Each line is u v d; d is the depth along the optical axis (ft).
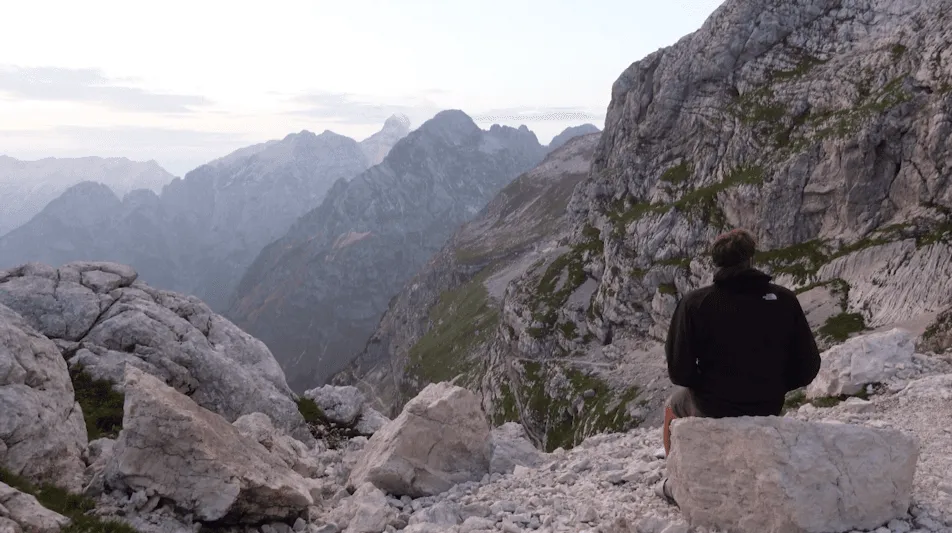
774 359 21.80
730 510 22.50
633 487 30.04
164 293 67.92
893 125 290.97
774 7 426.92
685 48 483.51
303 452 46.24
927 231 265.75
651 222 404.98
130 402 30.30
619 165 531.09
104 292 62.23
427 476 34.65
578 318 452.76
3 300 57.11
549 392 408.67
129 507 28.63
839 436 21.66
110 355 55.21
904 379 44.37
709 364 22.53
